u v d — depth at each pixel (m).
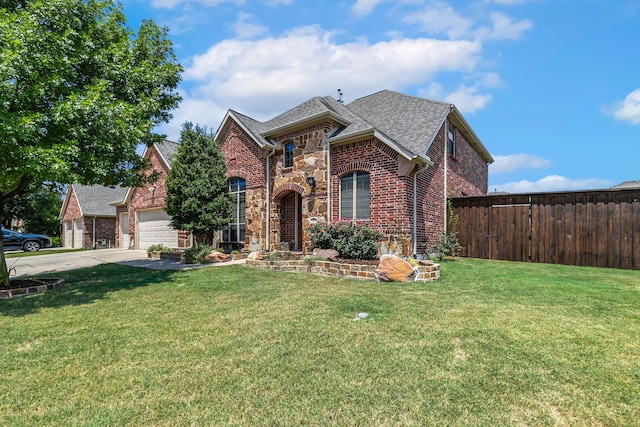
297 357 3.71
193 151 13.16
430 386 3.06
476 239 13.01
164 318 5.29
